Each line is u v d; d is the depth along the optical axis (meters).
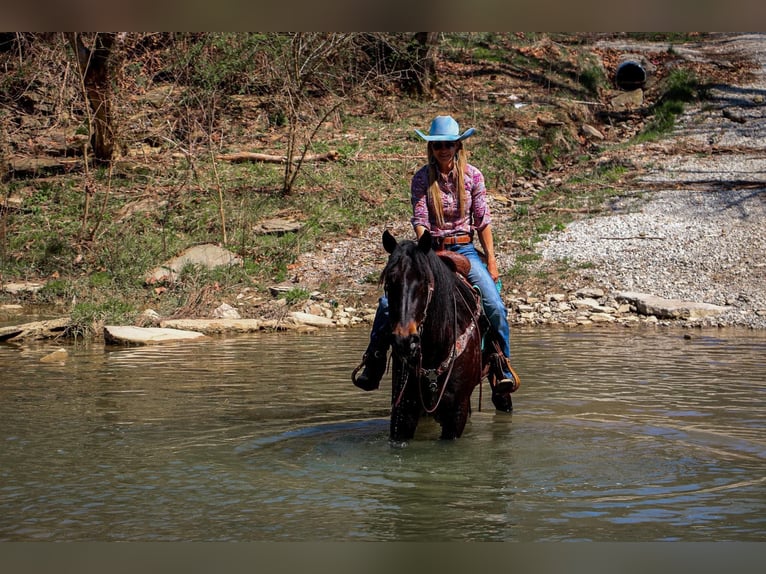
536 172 20.45
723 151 21.06
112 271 15.40
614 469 5.98
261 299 14.17
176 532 4.89
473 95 24.45
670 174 19.58
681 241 15.77
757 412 7.59
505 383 6.99
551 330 12.43
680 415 7.50
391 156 20.61
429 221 7.02
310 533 4.86
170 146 20.48
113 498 5.44
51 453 6.43
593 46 30.59
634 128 24.03
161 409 7.87
